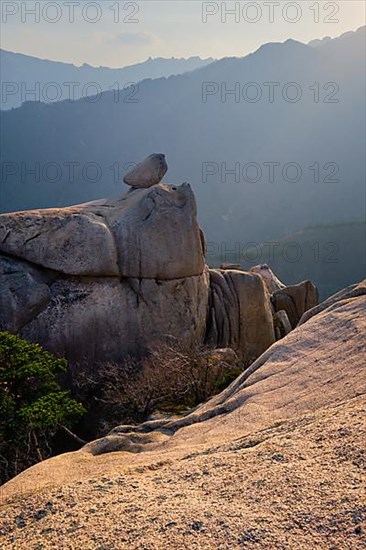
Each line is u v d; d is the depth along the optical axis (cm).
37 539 445
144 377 1506
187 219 1900
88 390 1675
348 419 552
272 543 379
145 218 1861
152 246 1833
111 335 1773
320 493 424
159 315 1831
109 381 1664
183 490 476
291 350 935
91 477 581
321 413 626
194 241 1900
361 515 391
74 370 1716
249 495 440
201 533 401
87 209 1917
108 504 475
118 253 1808
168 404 1370
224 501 439
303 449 503
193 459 565
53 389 1214
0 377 1152
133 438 843
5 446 1144
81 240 1770
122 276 1816
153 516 434
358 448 480
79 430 1566
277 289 2580
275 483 449
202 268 1944
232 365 1530
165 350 1658
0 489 641
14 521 492
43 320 1708
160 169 2059
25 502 520
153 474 544
